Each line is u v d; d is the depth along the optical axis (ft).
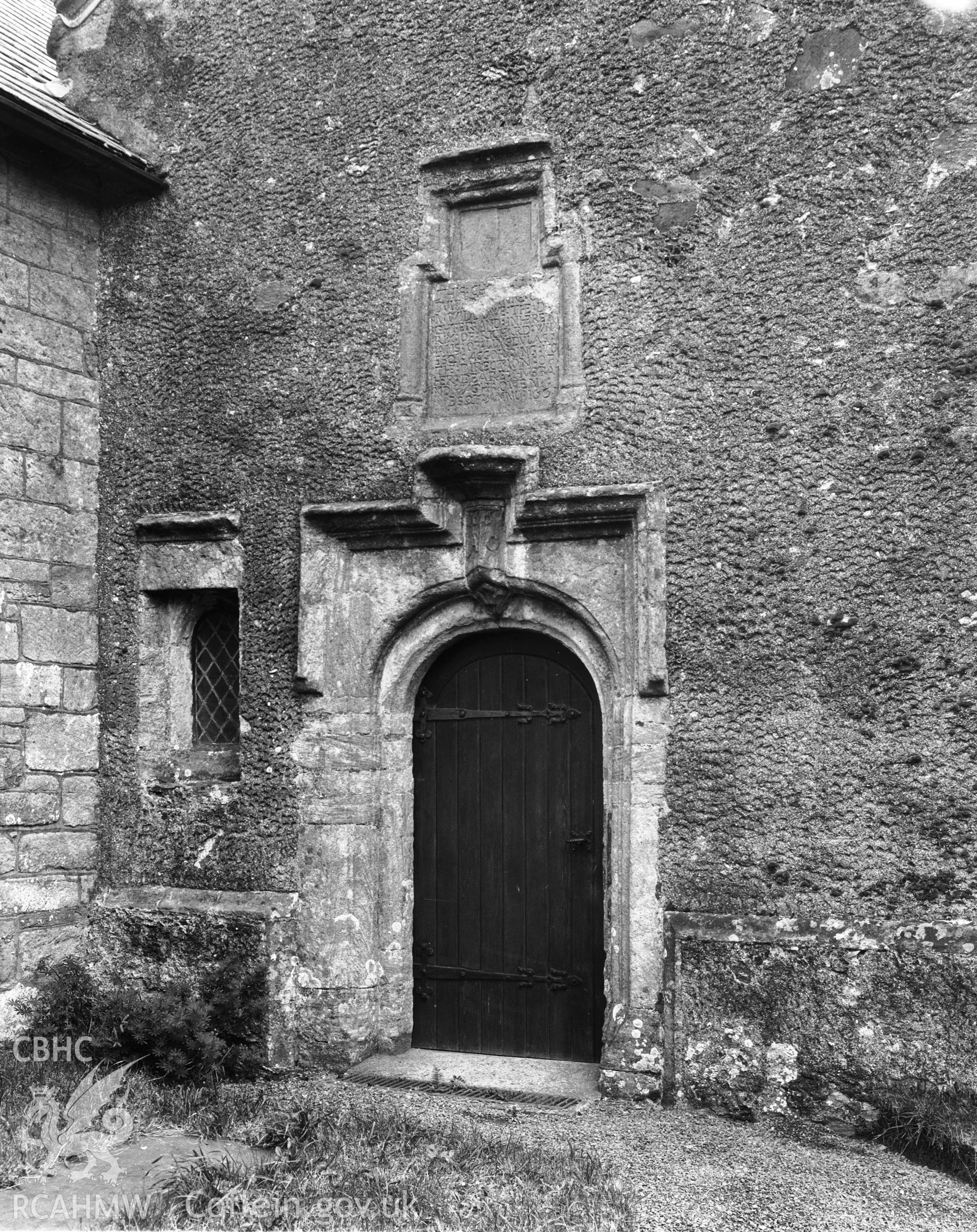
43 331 22.86
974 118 18.20
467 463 20.40
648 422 19.79
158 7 23.99
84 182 23.73
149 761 23.26
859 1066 17.60
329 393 22.03
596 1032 20.68
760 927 18.44
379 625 21.65
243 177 23.00
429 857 21.99
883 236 18.60
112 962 22.56
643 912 19.30
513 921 21.35
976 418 17.89
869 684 18.22
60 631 22.90
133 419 23.57
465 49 21.53
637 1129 17.90
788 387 18.98
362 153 22.15
